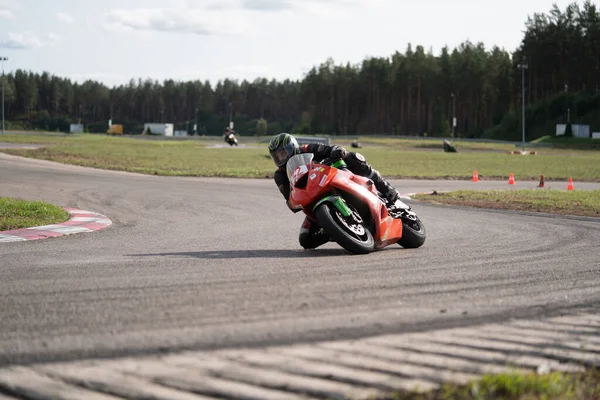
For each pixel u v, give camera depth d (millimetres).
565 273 9750
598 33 166625
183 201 23328
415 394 4277
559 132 140750
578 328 6414
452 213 20797
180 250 11961
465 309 7176
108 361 5051
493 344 5645
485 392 4203
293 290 7984
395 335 5945
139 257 10891
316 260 10602
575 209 22266
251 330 6051
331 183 10805
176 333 5918
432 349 5438
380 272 9453
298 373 4742
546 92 177125
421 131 198625
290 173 11281
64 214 17875
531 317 6910
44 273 9164
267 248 12312
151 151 68750
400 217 12188
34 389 4398
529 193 28547
